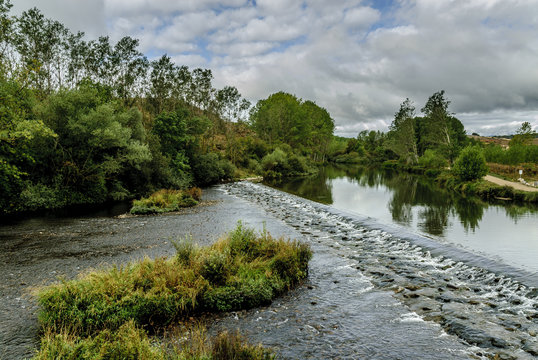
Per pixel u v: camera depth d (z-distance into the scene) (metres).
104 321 6.96
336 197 32.59
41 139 23.19
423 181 50.09
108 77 48.62
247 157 67.62
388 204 27.83
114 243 14.57
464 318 7.78
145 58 50.41
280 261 10.12
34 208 22.95
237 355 5.19
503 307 8.35
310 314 8.07
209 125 49.91
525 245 14.88
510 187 30.83
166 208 23.67
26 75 20.42
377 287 9.91
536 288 9.04
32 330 6.99
